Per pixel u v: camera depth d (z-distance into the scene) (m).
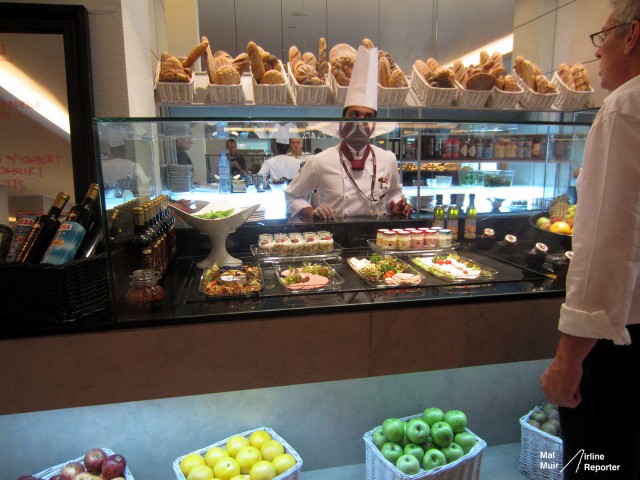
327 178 1.91
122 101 1.31
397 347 1.14
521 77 2.55
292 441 1.46
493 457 1.59
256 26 4.38
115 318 1.02
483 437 1.63
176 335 1.02
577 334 0.86
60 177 1.27
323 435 1.48
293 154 1.86
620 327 0.82
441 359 1.17
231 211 1.46
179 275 1.39
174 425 1.36
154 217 1.30
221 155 1.73
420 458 1.34
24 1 1.23
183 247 1.60
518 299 1.19
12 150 1.25
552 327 1.21
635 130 0.79
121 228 1.12
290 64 2.38
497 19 4.42
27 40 1.21
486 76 2.33
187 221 1.41
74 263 0.99
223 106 2.21
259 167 1.84
